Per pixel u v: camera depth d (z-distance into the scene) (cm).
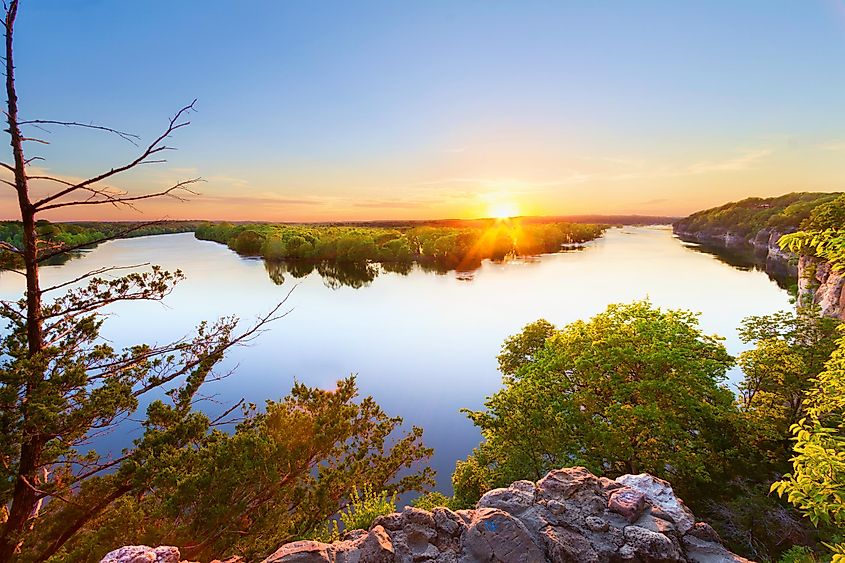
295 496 1006
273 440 987
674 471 1870
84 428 908
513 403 1753
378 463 1466
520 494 654
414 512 611
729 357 2066
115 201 899
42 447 868
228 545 845
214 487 814
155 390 2997
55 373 872
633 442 1841
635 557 544
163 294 1081
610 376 1986
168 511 769
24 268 924
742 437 1961
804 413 2175
